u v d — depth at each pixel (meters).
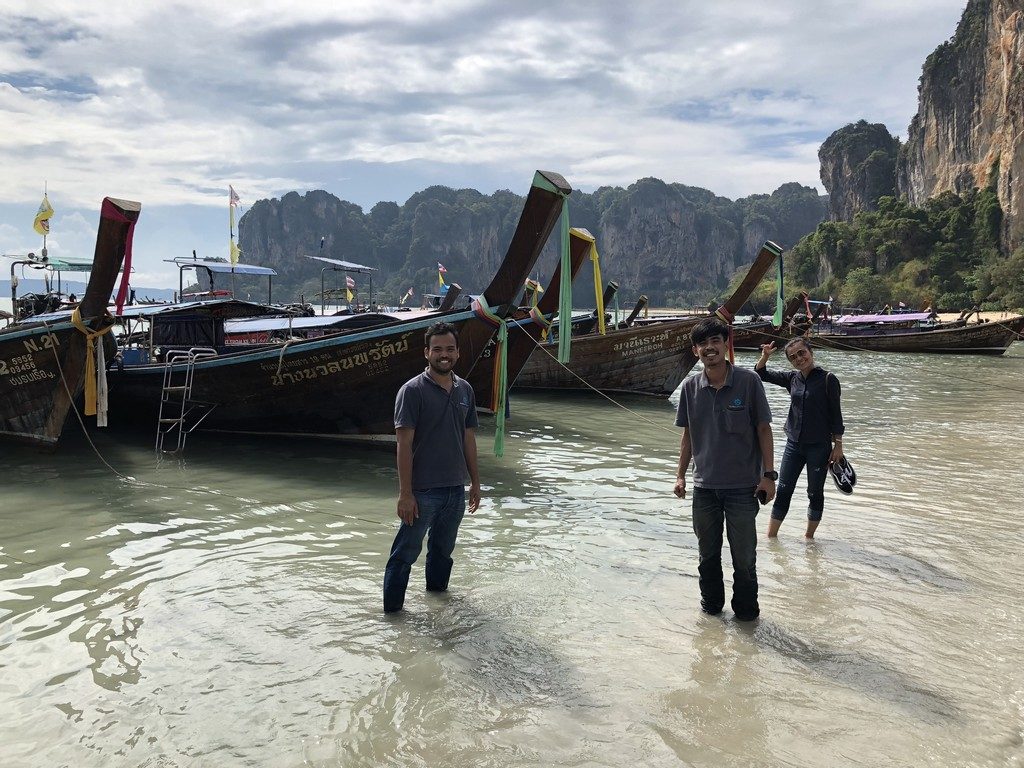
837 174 160.62
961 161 107.50
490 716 3.35
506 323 8.47
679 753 3.06
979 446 10.84
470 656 3.96
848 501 7.49
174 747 3.13
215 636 4.23
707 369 4.32
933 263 93.94
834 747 3.11
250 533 6.33
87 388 8.66
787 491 6.08
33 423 9.58
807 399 5.99
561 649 4.05
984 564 5.52
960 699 3.52
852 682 3.68
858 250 106.50
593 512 7.10
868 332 38.81
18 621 4.44
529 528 6.53
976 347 34.00
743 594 4.39
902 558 5.65
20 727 3.28
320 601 4.77
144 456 9.64
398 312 17.22
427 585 4.92
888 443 11.12
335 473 8.71
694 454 4.44
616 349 16.80
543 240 7.56
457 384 4.62
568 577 5.23
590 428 12.71
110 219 7.95
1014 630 4.33
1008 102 88.88
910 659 3.94
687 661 3.90
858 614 4.56
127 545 5.96
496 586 5.04
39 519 6.70
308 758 3.04
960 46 109.25
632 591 4.96
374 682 3.67
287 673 3.77
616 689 3.60
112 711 3.42
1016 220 86.00
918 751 3.08
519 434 12.01
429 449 4.48
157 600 4.78
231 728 3.27
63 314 12.66
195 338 13.31
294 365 9.73
